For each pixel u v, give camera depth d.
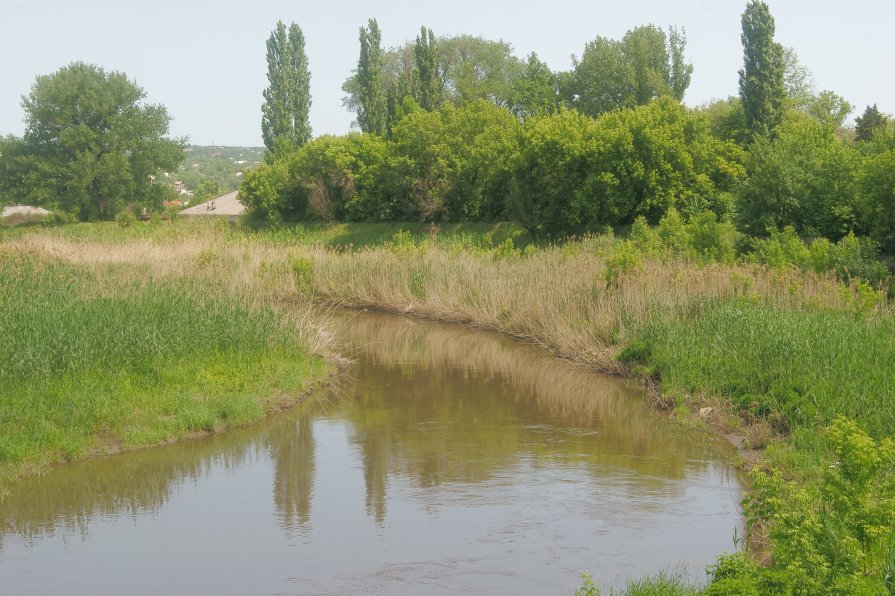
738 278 19.75
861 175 24.84
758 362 15.00
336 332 22.70
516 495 11.34
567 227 37.97
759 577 6.78
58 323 14.73
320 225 49.19
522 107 64.38
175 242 38.41
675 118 37.47
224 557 9.48
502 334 24.61
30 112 62.53
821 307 17.03
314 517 10.65
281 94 66.25
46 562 9.43
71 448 12.69
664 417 15.29
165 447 13.56
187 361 15.83
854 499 7.62
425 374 19.42
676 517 10.45
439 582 8.73
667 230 28.22
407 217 47.22
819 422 12.34
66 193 63.47
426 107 56.03
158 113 66.44
